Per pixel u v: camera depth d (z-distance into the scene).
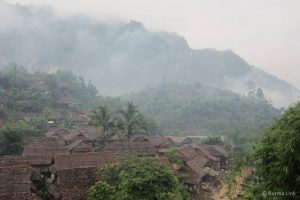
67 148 44.97
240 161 11.98
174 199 22.97
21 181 26.83
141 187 22.06
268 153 10.46
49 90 99.69
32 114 78.44
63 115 84.44
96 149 48.78
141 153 44.25
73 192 26.69
